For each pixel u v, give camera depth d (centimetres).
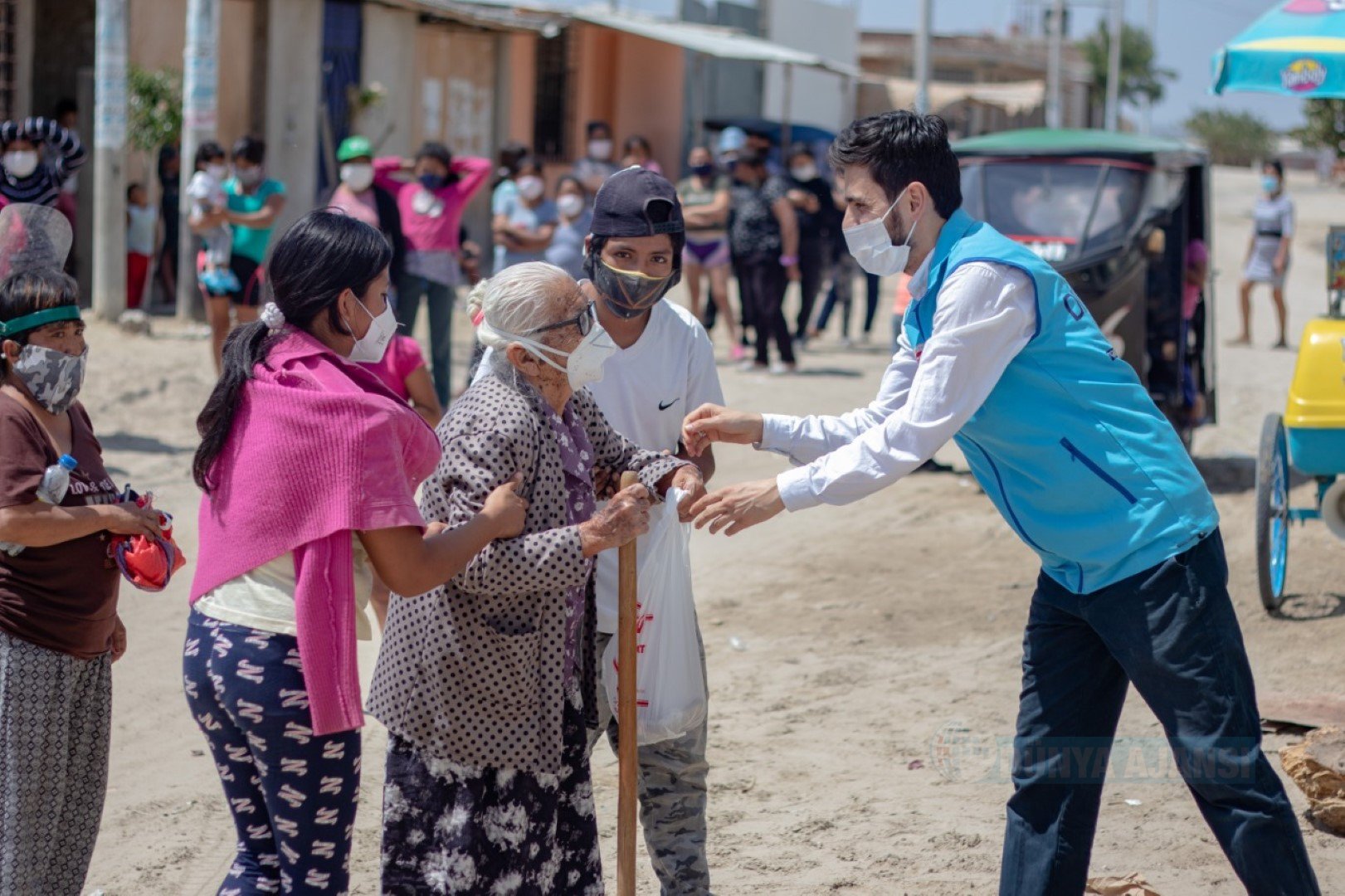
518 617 340
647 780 404
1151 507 347
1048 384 352
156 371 1234
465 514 333
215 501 332
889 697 624
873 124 364
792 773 543
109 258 1441
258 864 342
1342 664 639
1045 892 373
